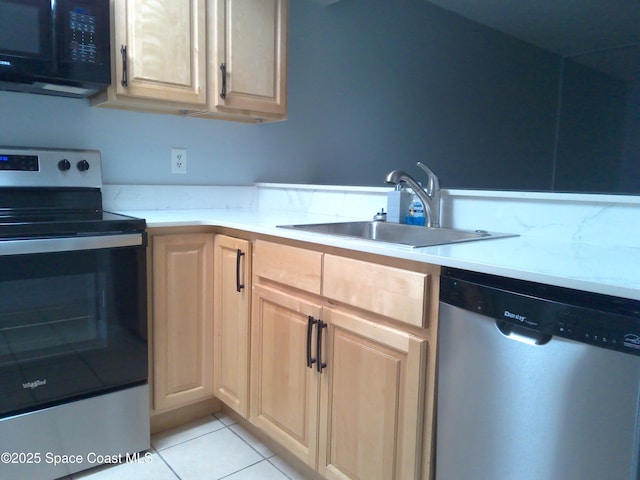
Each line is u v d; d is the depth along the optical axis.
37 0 1.61
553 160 5.00
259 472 1.71
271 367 1.71
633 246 1.29
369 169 3.17
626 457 0.85
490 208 1.61
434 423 1.18
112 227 1.66
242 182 2.59
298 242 1.55
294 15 2.68
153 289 1.82
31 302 1.51
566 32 4.10
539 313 0.95
